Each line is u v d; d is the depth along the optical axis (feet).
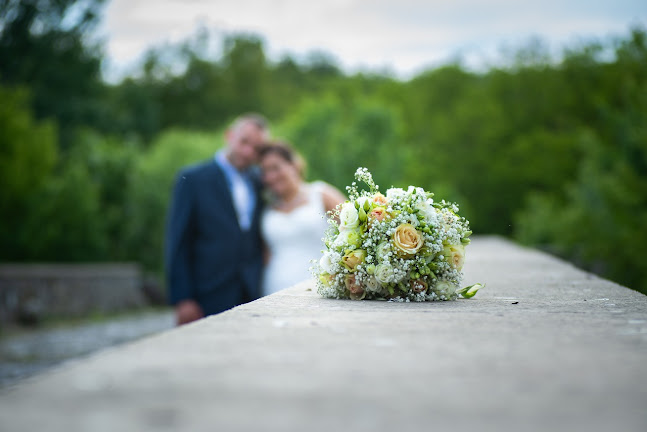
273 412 5.89
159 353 8.34
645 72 67.00
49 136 81.76
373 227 14.23
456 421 5.65
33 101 124.77
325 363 7.86
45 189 80.74
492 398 6.38
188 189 25.13
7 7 121.80
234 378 7.08
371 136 124.47
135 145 111.34
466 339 9.46
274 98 204.85
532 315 11.93
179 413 5.83
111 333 54.29
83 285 69.10
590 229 60.59
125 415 5.75
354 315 11.82
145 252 102.42
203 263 24.90
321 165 122.31
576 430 5.44
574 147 146.72
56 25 126.62
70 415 5.74
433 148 171.53
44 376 7.11
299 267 25.11
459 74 182.09
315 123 124.57
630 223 58.44
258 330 10.09
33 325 57.31
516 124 164.04
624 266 59.21
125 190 103.45
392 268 14.11
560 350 8.68
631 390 6.69
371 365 7.74
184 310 24.93
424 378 7.14
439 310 12.64
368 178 15.06
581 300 14.48
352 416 5.77
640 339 9.48
